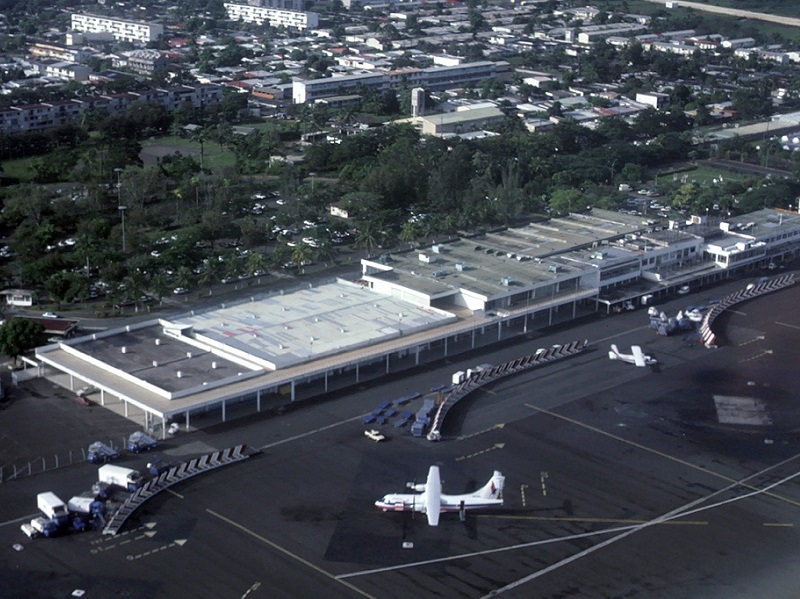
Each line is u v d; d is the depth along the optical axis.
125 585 196.12
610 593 199.25
